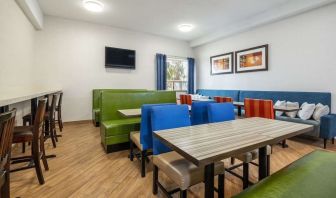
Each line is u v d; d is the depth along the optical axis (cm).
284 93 393
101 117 310
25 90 354
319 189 101
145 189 178
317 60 354
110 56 506
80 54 475
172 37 620
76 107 475
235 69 523
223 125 163
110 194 169
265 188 103
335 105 331
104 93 312
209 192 117
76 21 466
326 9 338
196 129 148
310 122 309
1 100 144
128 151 280
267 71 442
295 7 358
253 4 378
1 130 85
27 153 261
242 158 170
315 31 354
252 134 133
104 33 504
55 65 445
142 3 372
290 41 394
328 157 143
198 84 674
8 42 275
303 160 138
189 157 93
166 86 607
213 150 100
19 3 304
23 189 175
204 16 439
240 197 98
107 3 371
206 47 629
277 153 269
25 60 353
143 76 573
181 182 122
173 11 411
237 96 496
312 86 363
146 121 193
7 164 111
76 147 296
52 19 439
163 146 165
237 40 516
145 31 555
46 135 296
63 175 204
